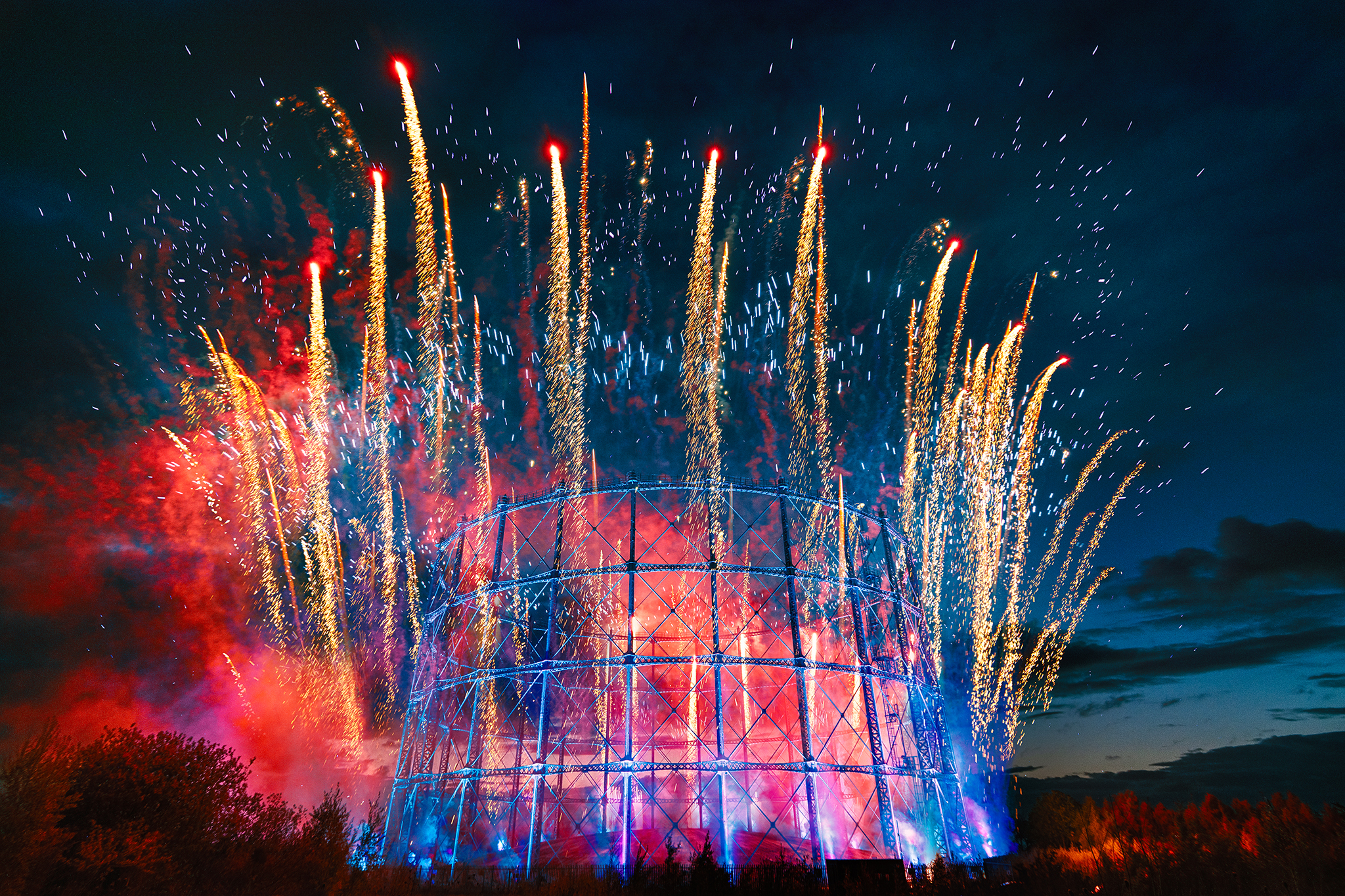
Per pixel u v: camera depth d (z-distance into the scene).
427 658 33.25
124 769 14.04
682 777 32.38
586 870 21.44
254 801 15.67
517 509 32.22
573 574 28.59
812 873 20.83
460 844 27.47
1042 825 38.56
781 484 32.41
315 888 15.50
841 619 33.22
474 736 32.69
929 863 26.91
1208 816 29.92
